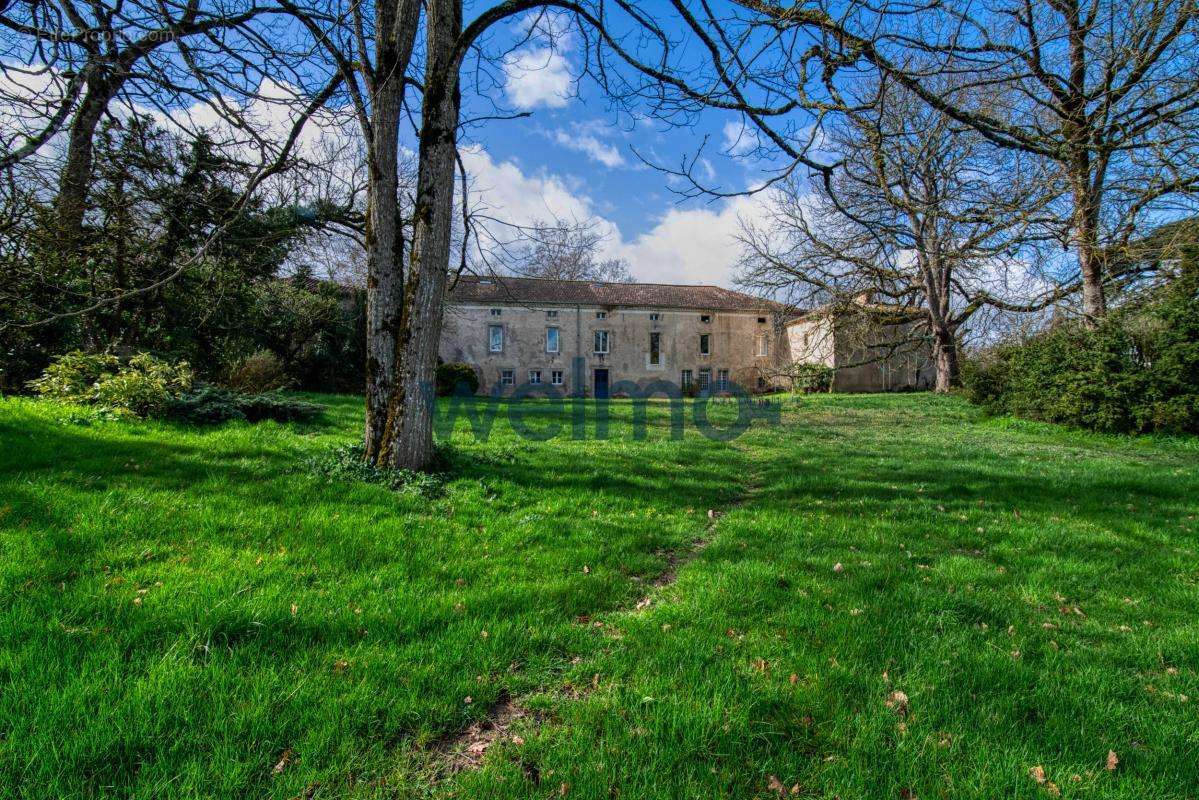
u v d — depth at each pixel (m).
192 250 11.43
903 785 2.26
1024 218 9.03
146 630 2.97
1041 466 9.80
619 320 40.38
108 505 4.77
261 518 4.91
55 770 2.07
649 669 3.00
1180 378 12.90
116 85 6.18
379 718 2.50
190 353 14.36
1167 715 2.76
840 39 5.45
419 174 6.88
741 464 9.90
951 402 23.23
